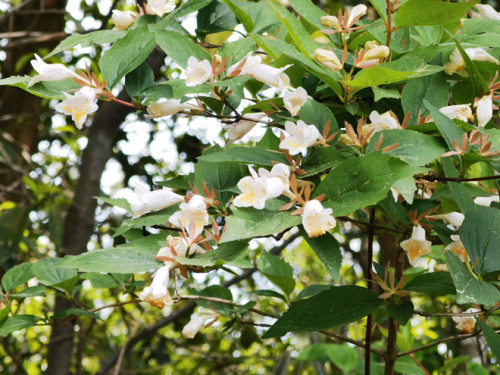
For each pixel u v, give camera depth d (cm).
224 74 29
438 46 27
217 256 25
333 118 27
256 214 24
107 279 35
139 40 29
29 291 34
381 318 41
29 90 28
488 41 31
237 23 35
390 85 30
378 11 29
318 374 64
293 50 26
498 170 30
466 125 27
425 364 52
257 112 33
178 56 29
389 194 30
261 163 26
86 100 28
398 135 26
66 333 61
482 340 59
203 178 29
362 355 50
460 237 26
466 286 23
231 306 36
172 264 26
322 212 23
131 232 34
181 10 31
